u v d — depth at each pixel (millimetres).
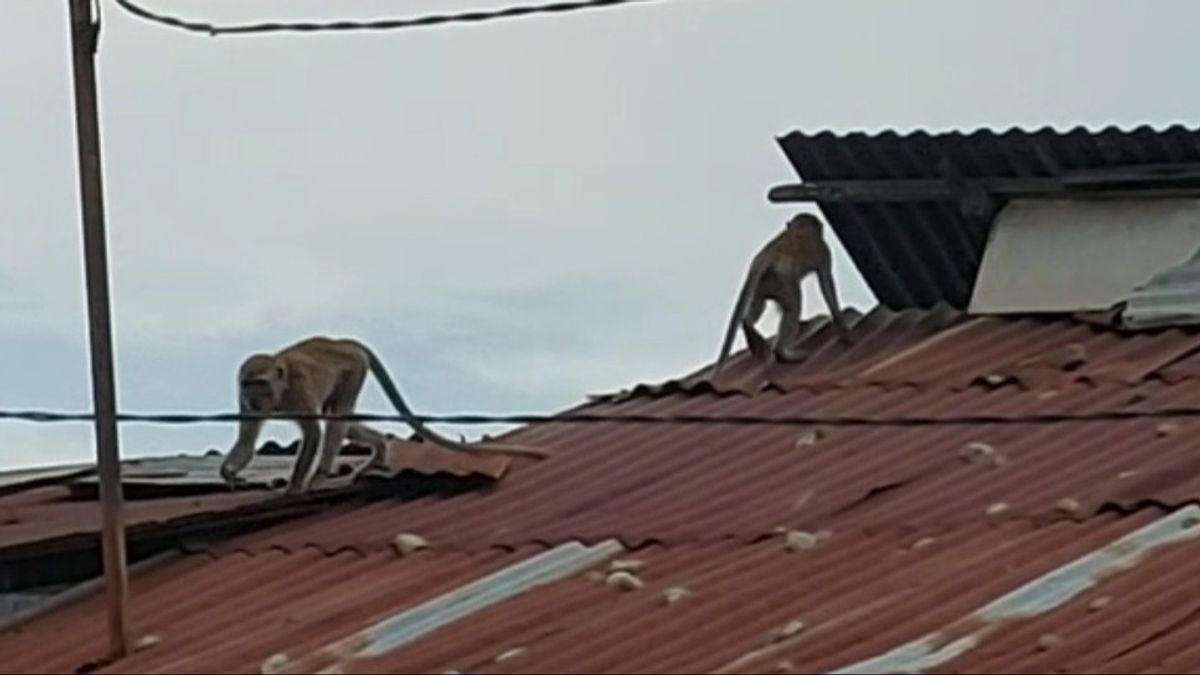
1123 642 8164
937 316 13320
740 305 12805
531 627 8930
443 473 11039
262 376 11312
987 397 11695
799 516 10172
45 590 10383
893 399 11859
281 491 11227
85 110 8672
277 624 9320
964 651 8172
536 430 12055
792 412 11820
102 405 9008
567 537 10141
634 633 8734
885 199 13477
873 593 8977
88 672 9031
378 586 9758
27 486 12102
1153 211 13141
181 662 8922
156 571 10469
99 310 8867
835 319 13117
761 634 8570
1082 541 9359
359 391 11570
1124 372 11789
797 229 13016
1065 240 13227
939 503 10109
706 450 11375
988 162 13328
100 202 8750
